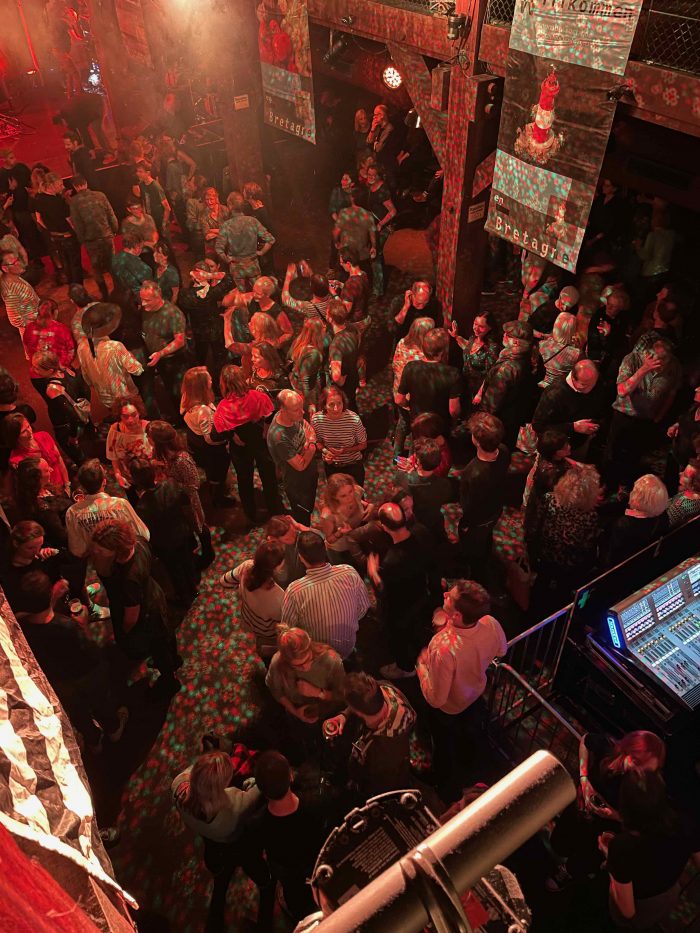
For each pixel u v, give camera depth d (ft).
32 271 35.78
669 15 16.28
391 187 38.99
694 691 13.75
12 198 34.81
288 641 13.25
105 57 47.09
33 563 15.97
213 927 14.03
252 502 22.09
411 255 37.50
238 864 13.05
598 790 12.60
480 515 17.65
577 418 19.42
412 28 23.67
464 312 27.53
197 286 26.00
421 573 15.24
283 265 37.09
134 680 18.52
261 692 18.17
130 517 16.74
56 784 2.83
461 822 2.04
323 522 17.21
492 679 15.47
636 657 14.02
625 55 17.02
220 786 11.59
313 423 19.75
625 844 10.78
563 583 17.28
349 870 2.63
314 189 43.70
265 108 33.73
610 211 27.94
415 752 16.74
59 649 14.39
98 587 20.77
